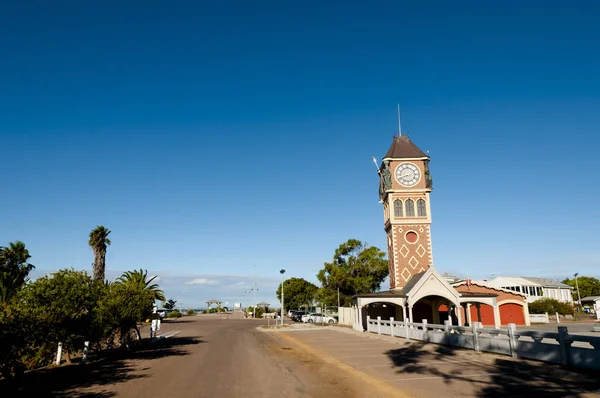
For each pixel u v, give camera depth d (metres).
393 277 44.16
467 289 48.06
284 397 11.88
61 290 17.92
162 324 63.44
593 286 109.31
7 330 14.02
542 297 72.94
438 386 12.98
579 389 11.91
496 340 19.16
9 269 37.00
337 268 63.75
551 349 15.80
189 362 19.86
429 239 44.03
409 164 45.72
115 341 29.58
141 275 58.38
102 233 51.12
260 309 104.44
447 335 23.67
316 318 64.88
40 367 17.70
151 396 12.13
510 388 12.31
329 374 15.84
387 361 19.14
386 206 47.47
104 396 12.14
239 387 13.42
